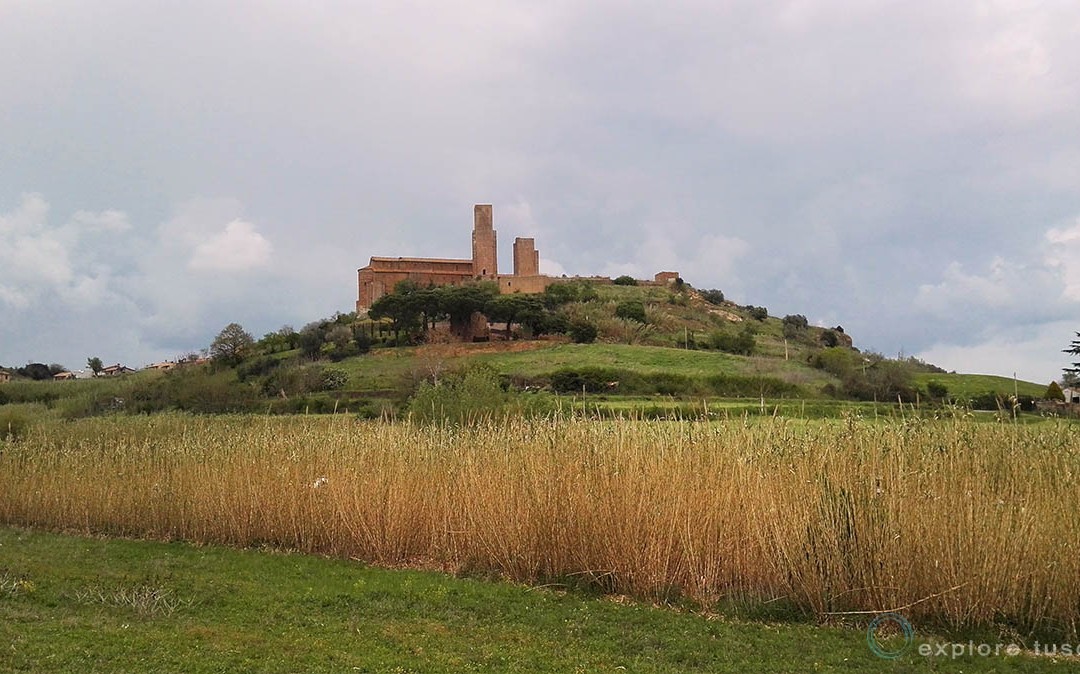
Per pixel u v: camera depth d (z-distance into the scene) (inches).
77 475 604.4
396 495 446.6
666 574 346.9
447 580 390.6
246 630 306.5
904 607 296.0
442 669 259.3
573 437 401.4
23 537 567.2
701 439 374.6
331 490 473.7
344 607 343.3
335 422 582.2
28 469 637.9
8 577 397.4
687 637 293.3
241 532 510.3
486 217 4352.9
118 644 284.7
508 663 265.4
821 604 309.6
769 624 309.9
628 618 318.3
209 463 544.1
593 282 4392.2
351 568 427.8
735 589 335.6
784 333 3727.9
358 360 2497.5
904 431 339.9
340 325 3218.5
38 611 333.7
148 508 565.6
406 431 505.0
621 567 357.7
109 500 580.1
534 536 384.8
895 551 299.9
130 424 856.3
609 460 377.4
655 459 370.3
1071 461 310.3
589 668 260.2
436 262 4394.7
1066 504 291.0
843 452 336.8
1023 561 285.4
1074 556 280.5
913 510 303.4
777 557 323.0
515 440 425.4
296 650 278.8
